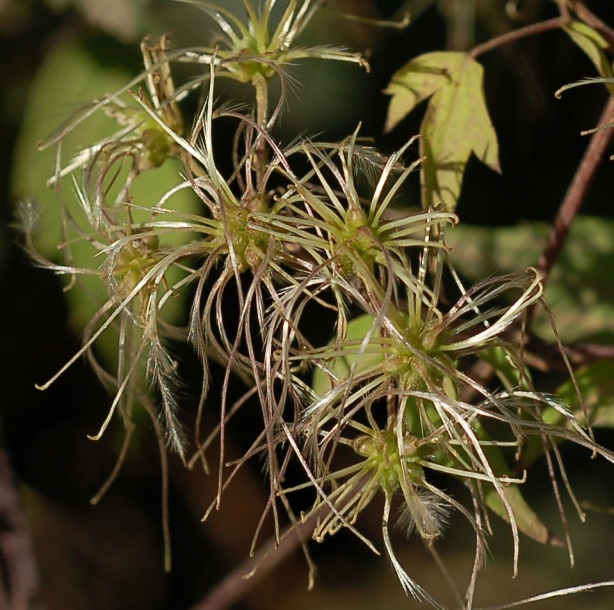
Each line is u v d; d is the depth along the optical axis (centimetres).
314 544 77
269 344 39
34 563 49
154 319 40
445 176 42
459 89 42
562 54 54
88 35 52
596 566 65
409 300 39
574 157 56
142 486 74
